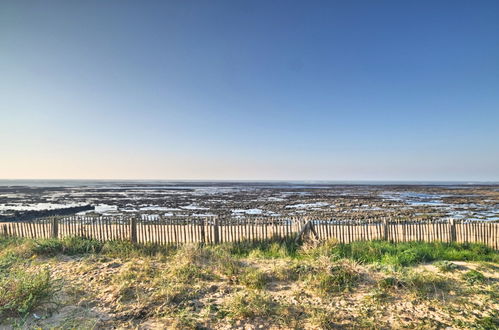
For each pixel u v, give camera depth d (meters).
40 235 11.07
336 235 10.46
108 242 9.20
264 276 6.21
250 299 5.05
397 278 5.80
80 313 4.59
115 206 32.59
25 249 8.09
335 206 32.28
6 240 10.04
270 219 11.35
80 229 10.85
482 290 5.54
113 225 10.88
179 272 6.33
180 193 59.75
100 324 4.29
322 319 4.39
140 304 4.89
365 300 5.14
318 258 7.15
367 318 4.49
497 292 5.45
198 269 6.63
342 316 4.56
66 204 35.34
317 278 5.98
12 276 5.50
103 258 7.68
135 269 6.71
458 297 5.25
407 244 9.57
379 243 9.62
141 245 9.35
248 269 6.59
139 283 5.80
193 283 5.87
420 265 7.38
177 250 8.45
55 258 7.71
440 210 28.20
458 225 10.39
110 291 5.41
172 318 4.49
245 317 4.54
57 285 5.43
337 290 5.55
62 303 4.91
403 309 4.81
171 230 10.79
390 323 4.37
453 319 4.47
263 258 8.10
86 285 5.71
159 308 4.78
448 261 7.33
